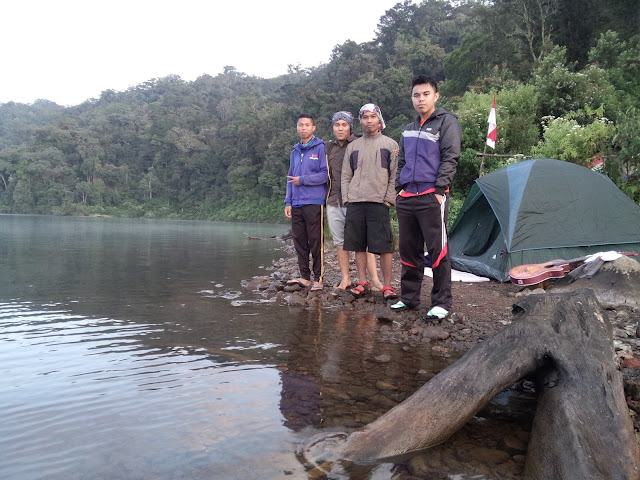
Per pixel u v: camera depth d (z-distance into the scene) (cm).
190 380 216
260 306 395
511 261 507
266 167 5716
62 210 6725
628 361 230
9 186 7206
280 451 154
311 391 206
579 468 138
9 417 174
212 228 2538
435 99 355
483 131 1287
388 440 159
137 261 742
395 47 7025
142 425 170
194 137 7538
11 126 11550
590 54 2217
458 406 173
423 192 345
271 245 1193
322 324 335
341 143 461
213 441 159
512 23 3008
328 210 466
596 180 539
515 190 541
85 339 283
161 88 12356
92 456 148
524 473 146
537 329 197
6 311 360
